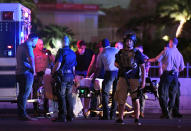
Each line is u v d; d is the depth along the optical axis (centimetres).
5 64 2745
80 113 2809
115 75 2653
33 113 2984
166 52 2736
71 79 2497
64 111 2466
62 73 2469
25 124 2278
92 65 2859
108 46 2694
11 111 3148
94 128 2103
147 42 6384
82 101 3145
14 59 2747
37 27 8844
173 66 2741
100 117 2666
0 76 2733
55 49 3002
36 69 2878
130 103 3378
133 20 7575
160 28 7006
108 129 2064
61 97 2464
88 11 11088
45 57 2884
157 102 3394
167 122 2403
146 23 7375
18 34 2781
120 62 2283
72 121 2491
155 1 11106
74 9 11006
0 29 2786
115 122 2292
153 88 2803
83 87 2783
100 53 2683
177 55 2742
